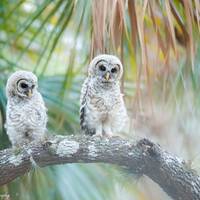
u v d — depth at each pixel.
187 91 10.82
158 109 10.92
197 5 9.39
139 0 9.55
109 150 8.52
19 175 8.61
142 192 11.80
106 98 9.85
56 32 12.04
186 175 8.56
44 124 9.77
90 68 9.91
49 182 11.72
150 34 10.20
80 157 8.54
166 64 9.70
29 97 9.59
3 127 11.35
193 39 9.92
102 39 9.12
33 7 13.25
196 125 11.80
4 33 13.34
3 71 12.32
